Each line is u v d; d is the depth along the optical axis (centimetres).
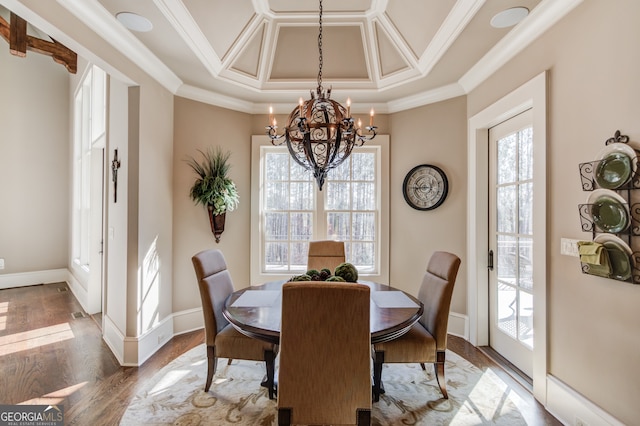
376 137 363
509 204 266
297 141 202
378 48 302
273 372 207
